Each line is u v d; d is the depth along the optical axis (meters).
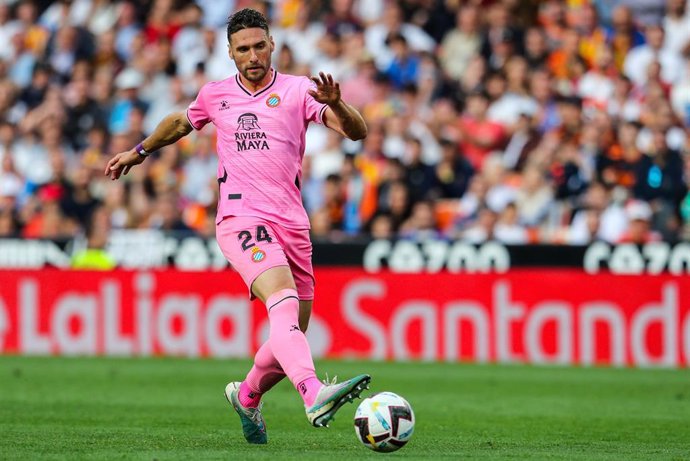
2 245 52.00
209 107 21.92
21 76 67.62
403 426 19.78
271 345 20.23
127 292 49.66
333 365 45.50
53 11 70.38
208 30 64.88
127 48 66.75
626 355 45.91
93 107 64.31
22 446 22.17
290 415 29.64
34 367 44.56
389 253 48.25
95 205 59.31
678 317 45.59
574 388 37.81
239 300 48.56
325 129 59.50
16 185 63.09
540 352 46.56
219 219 21.69
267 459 19.67
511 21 62.28
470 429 26.94
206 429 26.09
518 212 52.88
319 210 53.69
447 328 47.31
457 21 63.03
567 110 55.97
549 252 46.81
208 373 42.19
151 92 64.12
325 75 19.36
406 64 60.62
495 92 58.44
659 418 29.80
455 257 47.69
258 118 21.42
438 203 54.91
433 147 57.62
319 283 48.44
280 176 21.39
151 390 36.50
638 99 58.09
